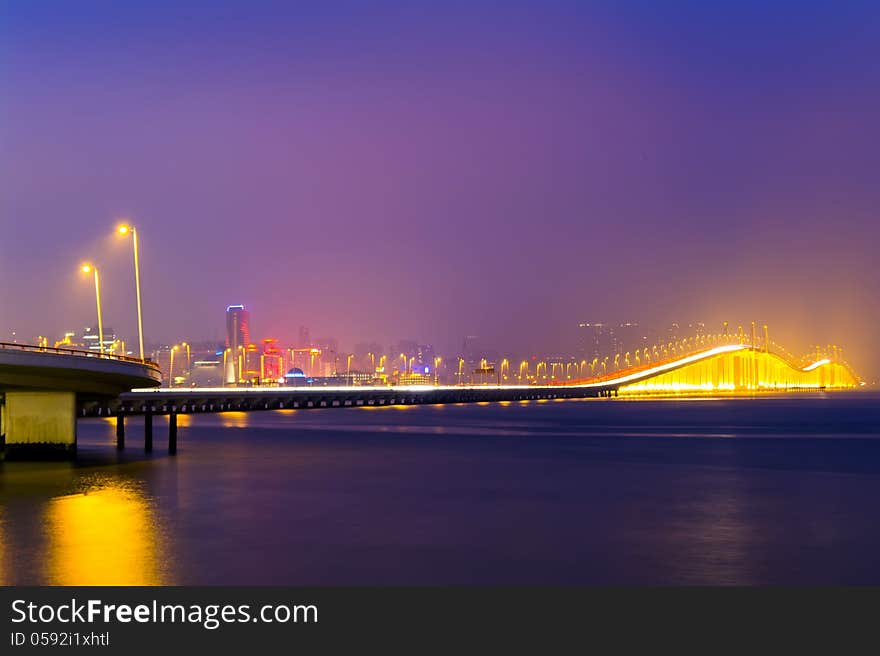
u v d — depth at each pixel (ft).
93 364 241.14
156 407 465.47
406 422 579.89
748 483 233.76
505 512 185.26
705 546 151.74
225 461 288.71
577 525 169.99
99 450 333.62
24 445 261.85
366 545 151.94
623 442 386.52
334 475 250.57
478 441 390.01
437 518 177.37
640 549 149.18
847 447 355.36
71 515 178.29
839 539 156.97
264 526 167.84
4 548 147.74
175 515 179.32
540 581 130.82
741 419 634.02
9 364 216.33
